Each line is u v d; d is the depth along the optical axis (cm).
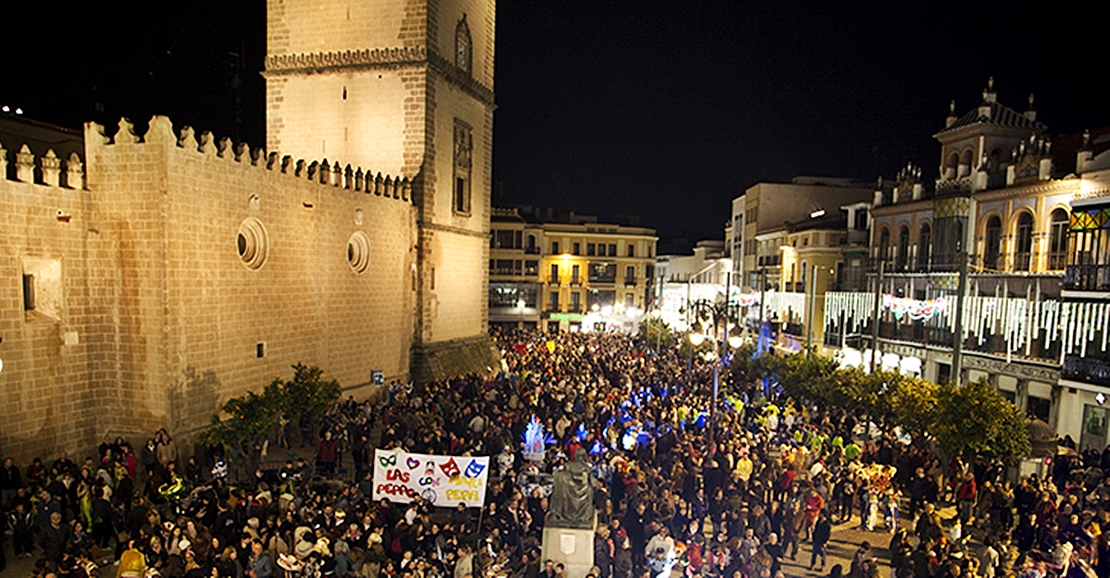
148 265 2059
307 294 2759
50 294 1967
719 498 1720
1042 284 3061
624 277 7906
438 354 3731
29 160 1891
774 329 5259
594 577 1303
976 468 2100
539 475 1888
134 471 1777
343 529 1418
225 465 1797
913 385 2412
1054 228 3077
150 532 1350
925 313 3384
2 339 1817
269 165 2527
